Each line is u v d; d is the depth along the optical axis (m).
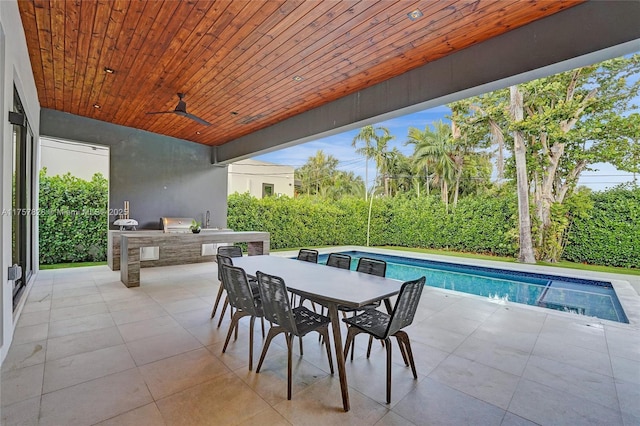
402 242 12.24
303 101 4.67
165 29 2.93
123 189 6.41
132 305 3.77
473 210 10.46
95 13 2.74
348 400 1.85
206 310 3.63
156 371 2.21
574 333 3.05
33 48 3.36
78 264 6.47
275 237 10.01
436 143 12.91
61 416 1.69
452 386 2.09
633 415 1.79
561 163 9.13
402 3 2.43
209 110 5.12
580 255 8.59
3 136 2.30
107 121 6.06
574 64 2.51
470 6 2.43
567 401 1.93
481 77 2.96
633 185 8.10
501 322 3.37
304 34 2.91
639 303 4.25
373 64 3.46
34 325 3.06
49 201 6.26
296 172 21.09
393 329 1.98
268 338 2.22
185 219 6.92
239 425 1.66
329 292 2.17
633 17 2.18
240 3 2.51
